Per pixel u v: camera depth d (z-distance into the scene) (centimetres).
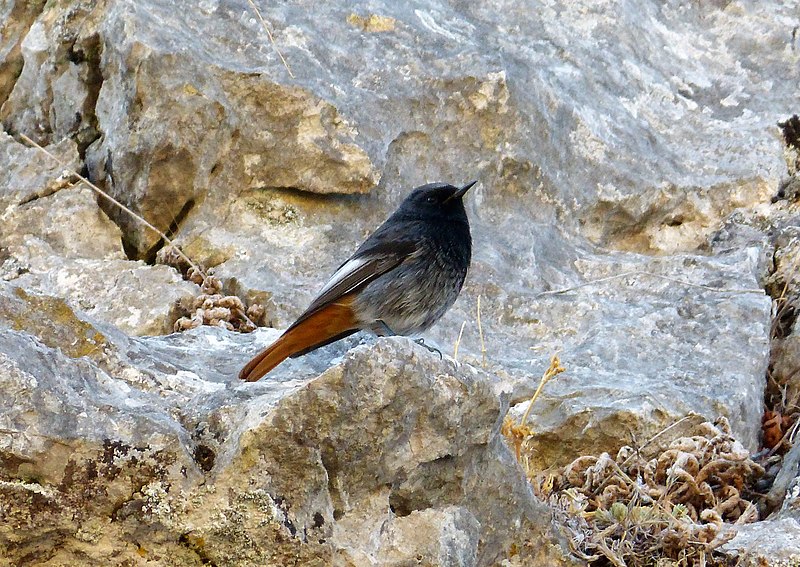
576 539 828
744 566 835
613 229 1394
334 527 693
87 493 662
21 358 671
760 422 1135
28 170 1280
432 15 1448
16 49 1445
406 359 705
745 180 1423
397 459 718
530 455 1052
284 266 1217
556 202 1366
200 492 672
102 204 1269
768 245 1356
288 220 1271
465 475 757
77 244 1221
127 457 666
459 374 732
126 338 852
